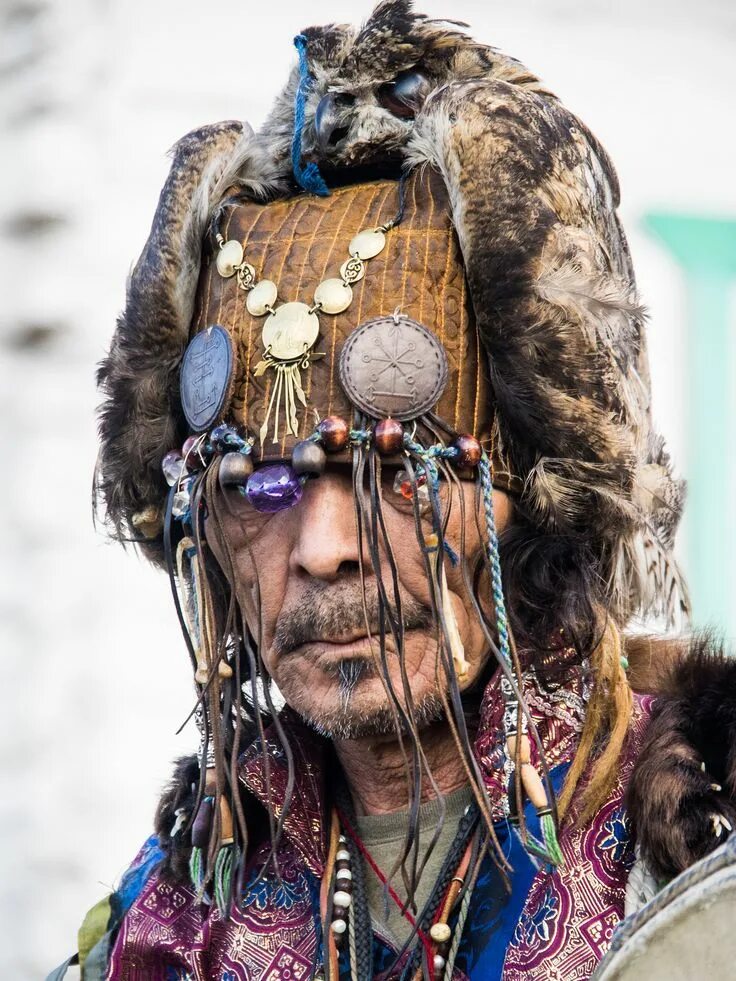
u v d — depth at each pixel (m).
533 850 4.56
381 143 5.16
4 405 11.34
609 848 4.70
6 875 10.80
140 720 10.95
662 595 5.17
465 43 5.23
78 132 11.23
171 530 5.37
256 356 4.84
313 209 5.05
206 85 11.11
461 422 4.80
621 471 4.82
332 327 4.78
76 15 11.30
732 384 11.02
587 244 4.84
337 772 5.27
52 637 11.02
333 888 5.02
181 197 5.16
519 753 4.55
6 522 11.26
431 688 4.79
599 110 11.13
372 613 4.74
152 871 5.69
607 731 4.87
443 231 4.86
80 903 10.64
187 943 5.31
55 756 10.87
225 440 4.80
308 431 4.73
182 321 5.18
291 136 5.38
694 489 10.83
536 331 4.71
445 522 4.67
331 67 5.28
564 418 4.75
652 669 5.21
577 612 4.85
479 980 4.70
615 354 4.82
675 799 4.45
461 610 4.87
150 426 5.28
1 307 11.30
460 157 4.79
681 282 11.04
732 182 11.25
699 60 11.30
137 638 11.07
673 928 3.89
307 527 4.75
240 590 4.98
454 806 5.03
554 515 4.86
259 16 11.07
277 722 4.74
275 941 5.12
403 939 4.91
